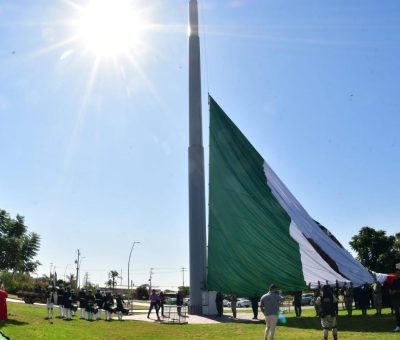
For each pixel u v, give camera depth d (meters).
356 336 17.61
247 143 32.69
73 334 18.98
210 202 33.84
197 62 41.06
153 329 22.88
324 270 28.66
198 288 35.97
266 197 31.30
